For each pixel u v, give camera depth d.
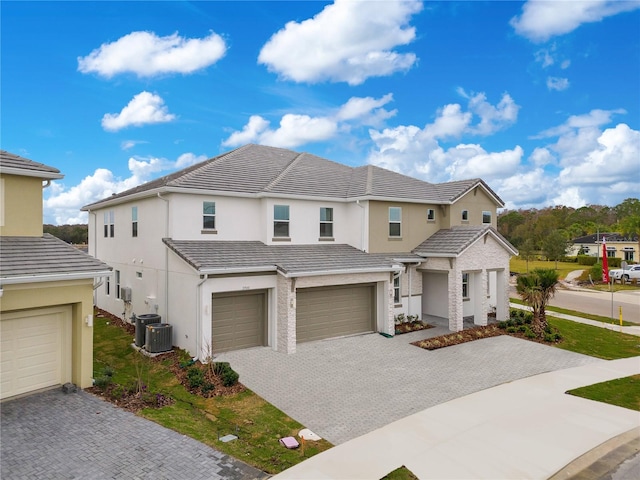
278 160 20.89
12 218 11.12
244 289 14.24
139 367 12.79
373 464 7.54
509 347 16.28
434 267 19.28
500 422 9.52
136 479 6.77
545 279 18.56
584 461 7.84
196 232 15.59
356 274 16.50
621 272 41.06
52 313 10.59
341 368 13.36
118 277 20.17
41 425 8.64
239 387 11.47
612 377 12.99
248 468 7.30
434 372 13.21
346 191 19.75
